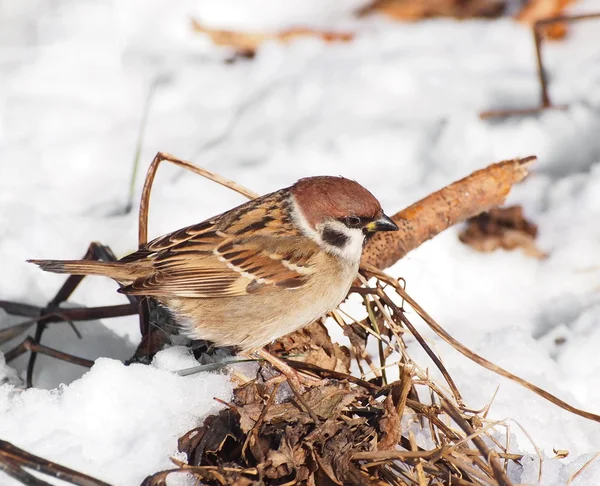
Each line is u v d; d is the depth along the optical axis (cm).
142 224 956
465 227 1180
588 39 1555
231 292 877
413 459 733
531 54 1529
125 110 1445
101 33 1576
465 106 1401
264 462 714
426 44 1570
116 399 769
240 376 821
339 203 885
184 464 713
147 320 916
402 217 998
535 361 941
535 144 1314
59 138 1352
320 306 897
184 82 1495
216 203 1211
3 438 738
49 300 1066
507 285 1103
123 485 711
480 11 1653
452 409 761
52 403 769
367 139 1317
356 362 941
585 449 848
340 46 1585
